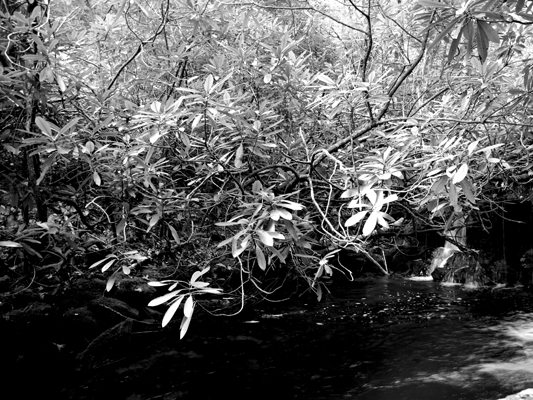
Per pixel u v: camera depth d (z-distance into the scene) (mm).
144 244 3225
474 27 1526
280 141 2629
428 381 4262
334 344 5273
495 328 5883
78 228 3061
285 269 4684
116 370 4145
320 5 4062
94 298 4508
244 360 4680
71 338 4125
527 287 7754
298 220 1960
